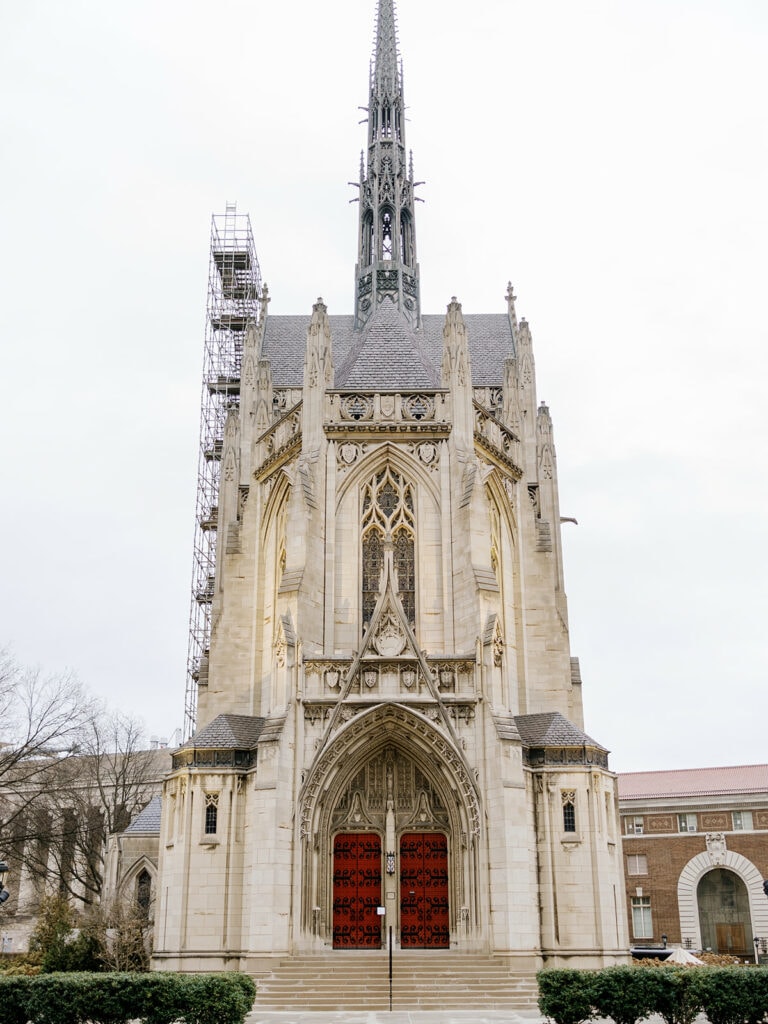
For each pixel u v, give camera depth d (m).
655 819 99.31
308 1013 41.53
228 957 48.72
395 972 45.00
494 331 80.88
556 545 66.06
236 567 63.16
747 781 101.12
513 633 61.44
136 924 62.00
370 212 83.88
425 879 50.84
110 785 97.62
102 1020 32.69
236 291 111.75
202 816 51.06
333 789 50.41
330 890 49.75
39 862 80.50
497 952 46.44
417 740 50.59
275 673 51.16
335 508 56.66
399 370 61.28
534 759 53.16
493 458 61.94
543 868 51.31
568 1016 33.47
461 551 54.53
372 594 56.16
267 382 67.50
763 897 93.81
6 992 33.09
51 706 89.31
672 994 33.31
